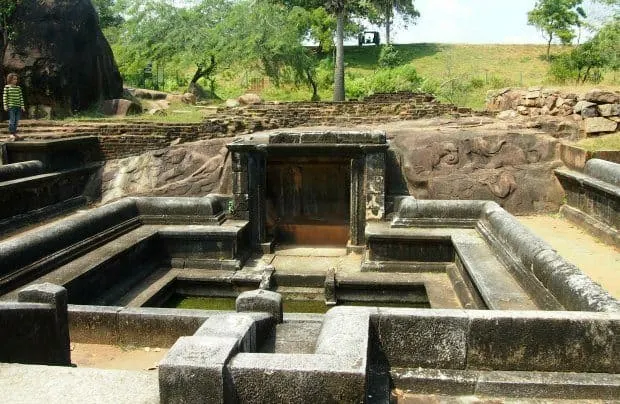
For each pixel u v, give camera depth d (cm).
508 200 1159
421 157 1194
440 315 379
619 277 733
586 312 383
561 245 905
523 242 633
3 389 310
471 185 1167
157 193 1217
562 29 3241
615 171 948
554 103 1373
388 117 1489
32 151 1191
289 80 2603
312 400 291
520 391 364
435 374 374
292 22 2661
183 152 1259
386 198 983
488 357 378
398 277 855
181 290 895
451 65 3325
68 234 749
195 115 1670
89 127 1361
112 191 1246
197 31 2559
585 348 372
